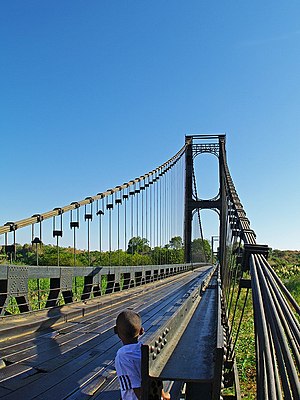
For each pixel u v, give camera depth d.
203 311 7.13
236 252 4.24
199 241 52.75
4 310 5.99
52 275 7.57
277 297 2.24
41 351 4.99
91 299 9.57
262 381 1.93
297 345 1.79
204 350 3.31
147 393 2.27
